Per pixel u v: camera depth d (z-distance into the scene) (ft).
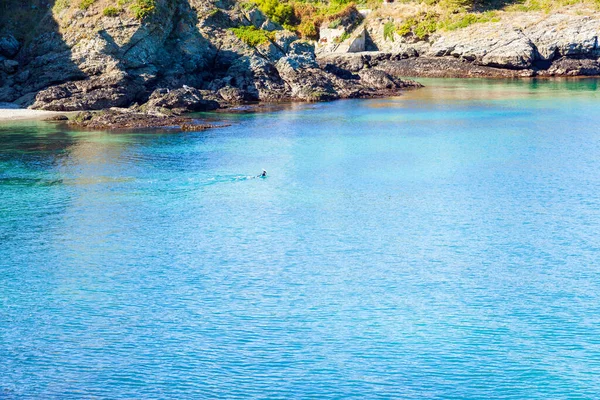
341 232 154.20
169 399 91.20
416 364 99.40
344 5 582.35
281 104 344.69
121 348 103.86
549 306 117.19
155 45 330.13
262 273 132.05
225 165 212.43
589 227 155.53
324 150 234.58
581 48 488.85
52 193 182.19
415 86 426.10
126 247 145.38
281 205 173.58
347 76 414.41
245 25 388.98
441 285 126.31
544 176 198.59
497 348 103.35
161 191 184.96
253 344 104.99
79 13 321.11
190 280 128.77
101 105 297.74
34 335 107.86
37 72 311.47
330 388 93.61
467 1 527.81
